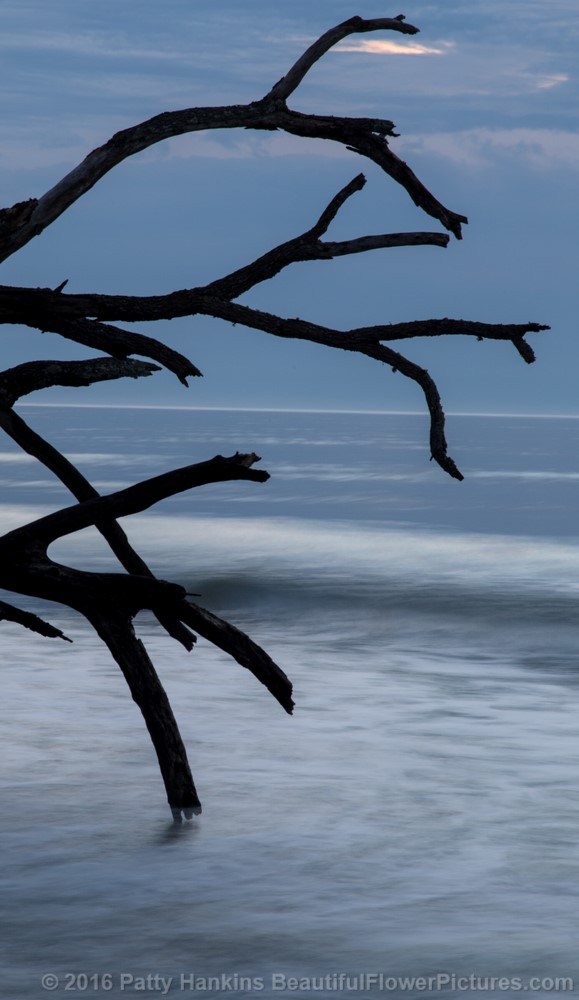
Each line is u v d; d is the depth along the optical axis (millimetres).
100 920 16234
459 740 26828
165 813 21188
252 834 20047
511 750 25875
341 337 18625
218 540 76625
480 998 13875
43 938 15641
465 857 18969
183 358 18312
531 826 20562
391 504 105000
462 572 61500
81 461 167125
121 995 13961
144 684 20266
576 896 17250
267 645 41688
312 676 35219
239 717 29141
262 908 16734
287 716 29250
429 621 46312
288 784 23094
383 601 51156
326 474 146875
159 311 18641
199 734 27297
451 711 30047
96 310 18469
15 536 18328
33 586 18422
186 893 17219
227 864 18531
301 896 17203
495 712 29922
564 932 15867
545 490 119750
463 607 49219
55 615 46812
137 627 44406
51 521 18406
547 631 43781
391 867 18469
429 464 169125
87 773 23766
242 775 23750
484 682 34250
